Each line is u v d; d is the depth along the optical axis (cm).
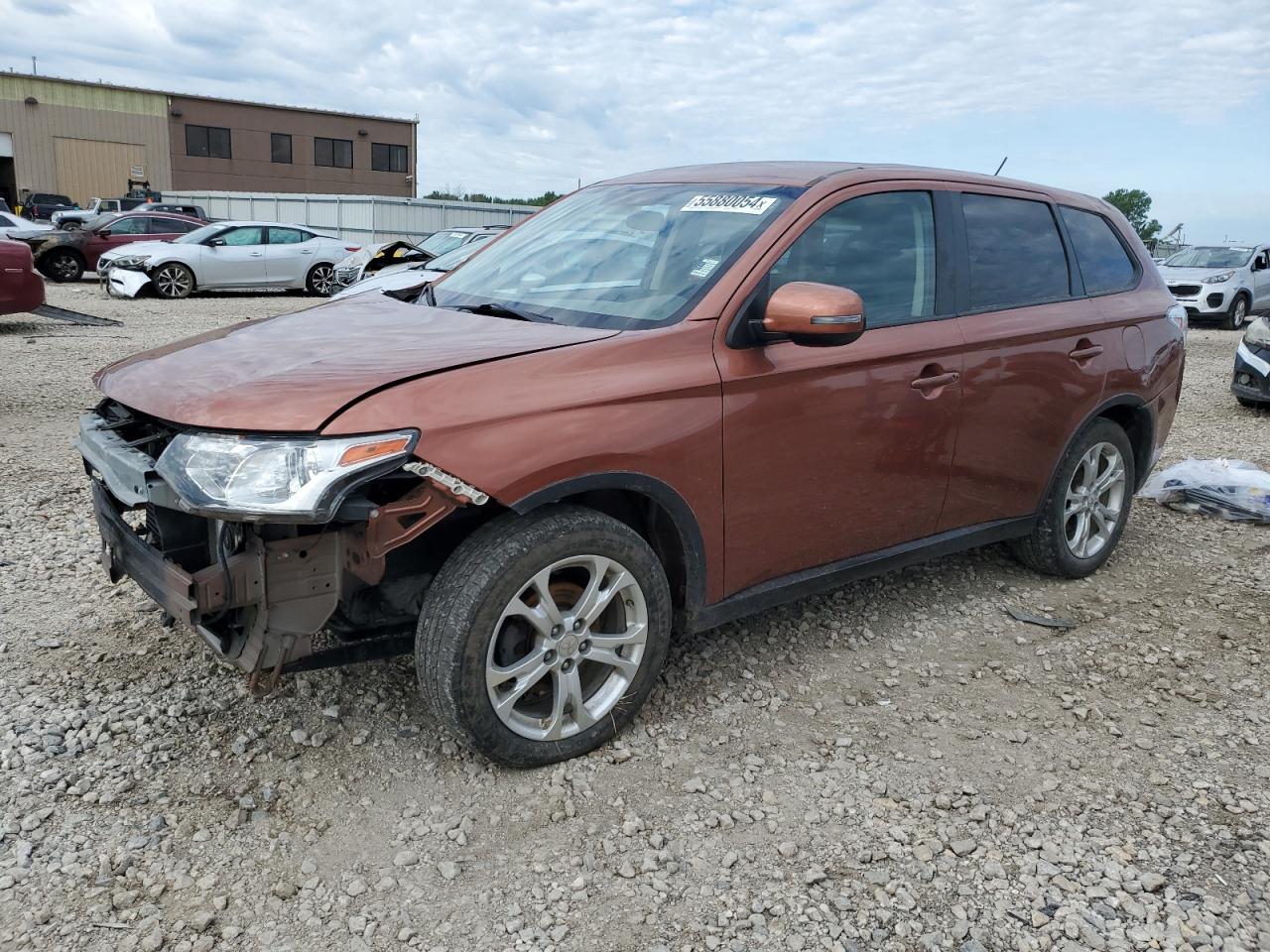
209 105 4591
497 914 235
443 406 257
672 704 334
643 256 344
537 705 298
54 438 664
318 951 221
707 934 230
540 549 271
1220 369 1312
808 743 314
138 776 280
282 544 255
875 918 237
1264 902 246
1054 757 312
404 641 294
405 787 282
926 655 381
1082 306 433
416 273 859
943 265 377
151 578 269
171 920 228
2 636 362
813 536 341
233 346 306
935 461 371
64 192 4328
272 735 304
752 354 312
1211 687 363
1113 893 248
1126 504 475
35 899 231
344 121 4969
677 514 299
